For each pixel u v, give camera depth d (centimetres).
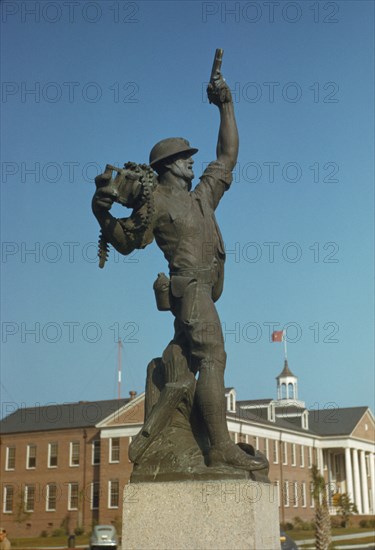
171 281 758
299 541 4922
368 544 4878
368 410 8838
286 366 10025
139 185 751
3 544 3050
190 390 720
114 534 4716
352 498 8162
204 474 682
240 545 652
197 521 667
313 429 8425
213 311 738
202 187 816
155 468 698
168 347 752
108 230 761
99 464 6775
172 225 770
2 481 7238
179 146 805
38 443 7181
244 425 6631
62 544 5503
